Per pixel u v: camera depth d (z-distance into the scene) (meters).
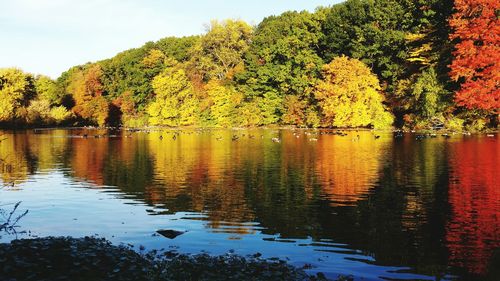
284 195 24.59
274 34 106.56
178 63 118.25
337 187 26.66
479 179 28.14
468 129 67.44
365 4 89.38
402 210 20.89
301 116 94.38
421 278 12.88
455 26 66.94
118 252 14.80
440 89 68.38
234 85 109.44
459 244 15.88
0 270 13.03
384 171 32.12
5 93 98.19
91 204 22.88
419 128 73.56
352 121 80.88
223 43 115.19
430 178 28.91
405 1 83.00
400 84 76.69
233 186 27.41
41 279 12.51
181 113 109.94
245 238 16.89
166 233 17.34
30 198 24.47
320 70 93.25
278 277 12.77
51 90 126.69
